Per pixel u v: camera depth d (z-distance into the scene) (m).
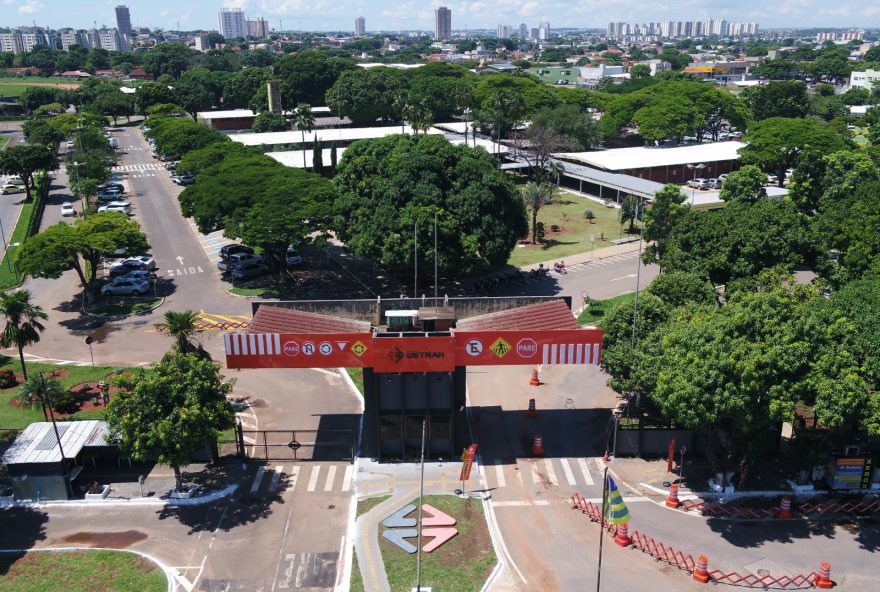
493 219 74.31
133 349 65.94
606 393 58.75
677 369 41.75
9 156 119.44
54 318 74.00
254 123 179.38
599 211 118.88
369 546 39.84
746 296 45.56
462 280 83.94
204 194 84.12
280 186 81.62
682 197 87.44
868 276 62.47
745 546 39.94
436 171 76.00
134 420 41.12
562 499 44.41
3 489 45.62
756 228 64.88
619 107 173.50
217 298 78.81
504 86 183.12
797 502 44.06
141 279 80.88
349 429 52.50
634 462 48.59
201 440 42.41
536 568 38.16
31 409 54.56
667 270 67.62
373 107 185.00
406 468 47.56
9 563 38.53
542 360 45.81
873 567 38.12
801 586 36.69
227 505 43.78
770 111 183.50
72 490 44.56
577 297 79.44
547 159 135.12
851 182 99.88
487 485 45.78
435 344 44.91
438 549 39.56
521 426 53.41
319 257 93.31
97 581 37.06
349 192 79.31
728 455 45.19
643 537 40.56
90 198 122.00
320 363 45.50
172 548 39.78
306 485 45.75
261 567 38.16
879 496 44.53
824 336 42.31
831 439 44.56
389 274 86.06
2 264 90.25
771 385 40.47
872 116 188.25
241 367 45.59
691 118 160.25
